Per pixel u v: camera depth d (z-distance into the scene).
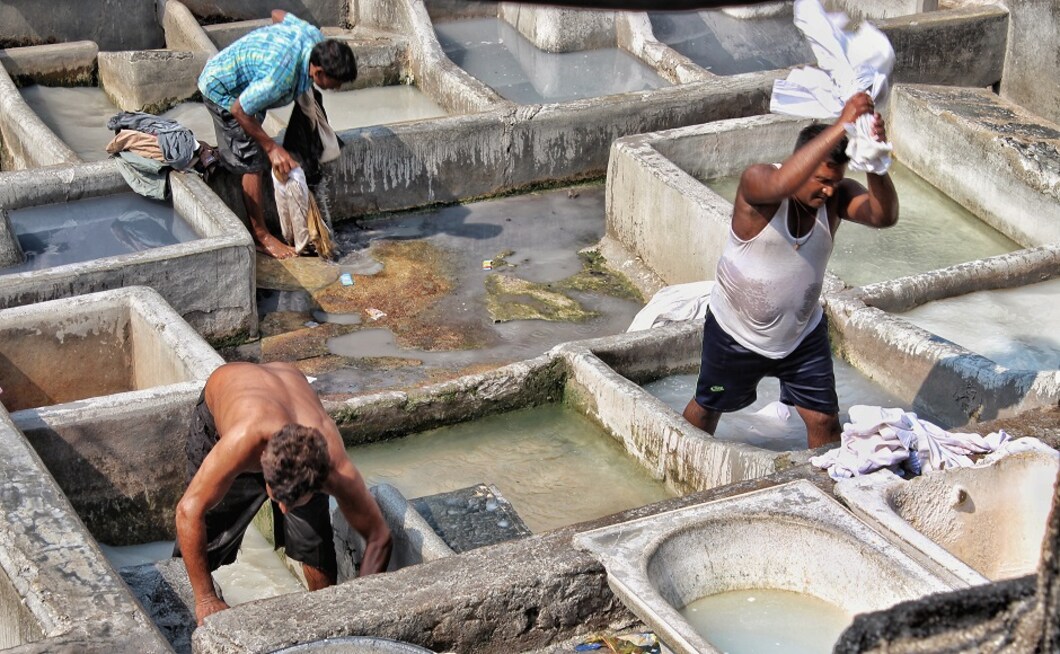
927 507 4.44
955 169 8.96
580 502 5.71
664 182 7.83
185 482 5.57
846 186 4.98
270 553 5.30
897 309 6.80
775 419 6.13
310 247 8.12
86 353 6.17
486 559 4.13
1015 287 7.10
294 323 7.46
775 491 4.41
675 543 4.09
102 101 10.49
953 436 4.82
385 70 11.04
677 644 3.64
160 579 4.77
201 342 5.83
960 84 10.08
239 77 7.60
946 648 2.07
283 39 7.62
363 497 4.32
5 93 9.38
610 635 4.17
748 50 11.58
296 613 3.88
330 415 5.94
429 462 5.98
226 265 7.07
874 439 4.74
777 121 8.82
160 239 7.46
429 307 7.69
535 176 9.19
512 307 7.74
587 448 6.12
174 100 10.27
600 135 9.23
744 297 5.08
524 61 11.33
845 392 6.36
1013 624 2.05
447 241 8.51
